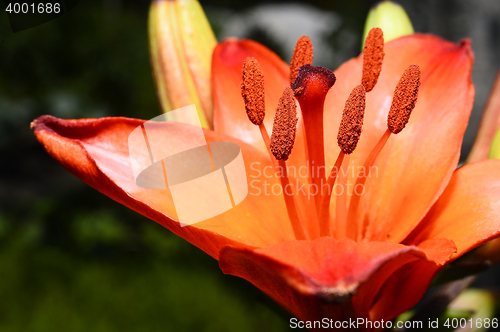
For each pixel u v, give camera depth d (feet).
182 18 0.78
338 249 0.56
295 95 0.65
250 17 3.48
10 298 2.10
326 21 3.25
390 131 0.66
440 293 0.73
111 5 3.70
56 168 3.32
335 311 0.61
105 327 1.93
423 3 1.43
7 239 2.46
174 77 0.77
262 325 1.90
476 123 1.37
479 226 0.64
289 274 0.53
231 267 0.60
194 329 1.92
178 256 2.31
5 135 3.14
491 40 1.38
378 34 0.68
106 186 0.63
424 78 0.72
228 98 0.75
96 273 2.23
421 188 0.68
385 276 0.61
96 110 2.82
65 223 2.38
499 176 0.66
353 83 0.74
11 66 2.75
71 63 2.83
